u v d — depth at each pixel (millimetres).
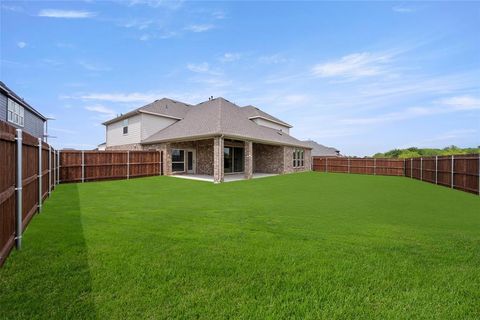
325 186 13859
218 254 3980
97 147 38969
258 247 4309
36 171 6371
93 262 3609
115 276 3225
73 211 6848
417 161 19750
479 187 11141
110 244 4309
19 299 2703
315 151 46625
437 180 15758
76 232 4934
